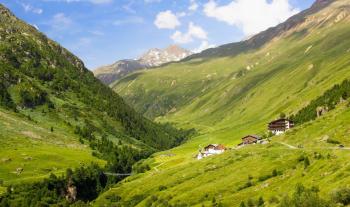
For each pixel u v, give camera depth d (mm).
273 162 192250
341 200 108812
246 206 151875
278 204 131250
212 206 169250
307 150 190875
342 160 148750
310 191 115938
